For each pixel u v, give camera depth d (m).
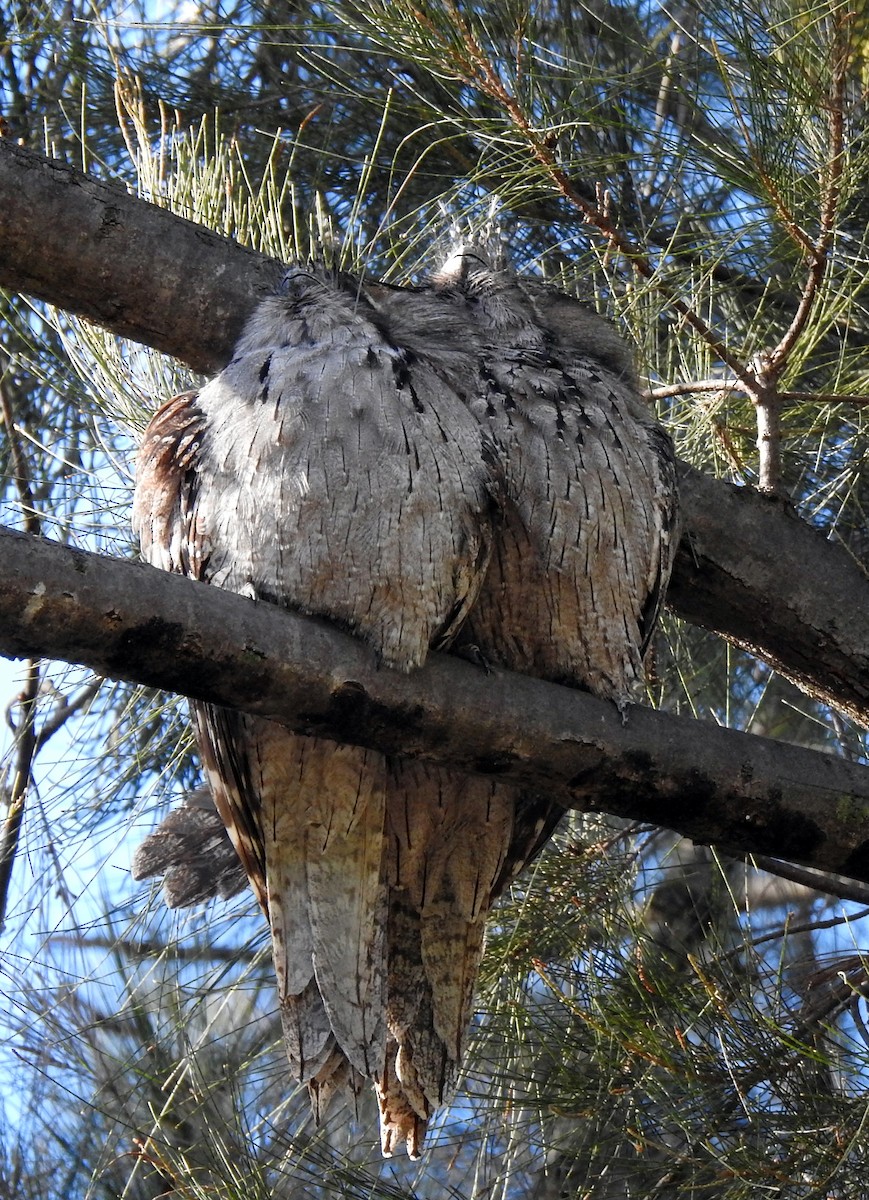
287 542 6.03
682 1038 6.80
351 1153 7.64
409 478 6.02
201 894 6.91
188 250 6.91
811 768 6.16
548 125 7.08
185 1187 6.88
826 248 6.82
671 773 5.98
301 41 8.69
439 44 6.78
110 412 7.78
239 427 6.27
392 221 8.72
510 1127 7.23
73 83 8.99
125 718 8.21
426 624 5.94
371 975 6.27
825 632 7.25
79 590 5.09
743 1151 6.43
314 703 5.55
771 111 6.96
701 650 9.06
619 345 7.50
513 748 5.82
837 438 8.21
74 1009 7.82
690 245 7.77
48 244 6.75
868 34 6.66
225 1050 7.86
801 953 8.40
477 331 7.30
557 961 7.41
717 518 7.14
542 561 6.54
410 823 6.61
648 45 7.89
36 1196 7.54
